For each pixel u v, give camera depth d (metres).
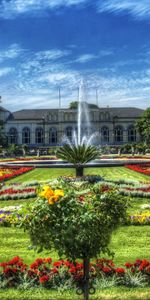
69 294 9.18
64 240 7.50
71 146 29.95
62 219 7.45
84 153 29.72
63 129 135.62
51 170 44.22
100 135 135.62
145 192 23.84
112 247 13.55
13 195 24.16
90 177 29.42
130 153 91.06
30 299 8.98
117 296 9.02
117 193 8.49
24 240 14.73
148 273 9.95
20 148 95.50
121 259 12.09
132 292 9.25
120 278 9.79
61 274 9.81
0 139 116.31
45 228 7.54
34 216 7.55
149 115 116.81
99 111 135.75
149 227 16.45
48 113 136.75
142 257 12.30
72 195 7.64
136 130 130.12
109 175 37.91
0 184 29.03
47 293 9.26
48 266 10.77
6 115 137.75
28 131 137.50
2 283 9.64
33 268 10.09
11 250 13.45
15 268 10.00
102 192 8.39
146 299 8.88
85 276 8.10
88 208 7.73
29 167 44.53
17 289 9.49
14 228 16.55
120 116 135.75
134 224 16.86
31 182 29.53
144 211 19.59
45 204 7.50
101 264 10.07
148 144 106.38
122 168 45.28
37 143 137.12
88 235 7.54
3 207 21.88
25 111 141.62
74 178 29.22
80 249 7.77
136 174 38.69
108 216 8.05
